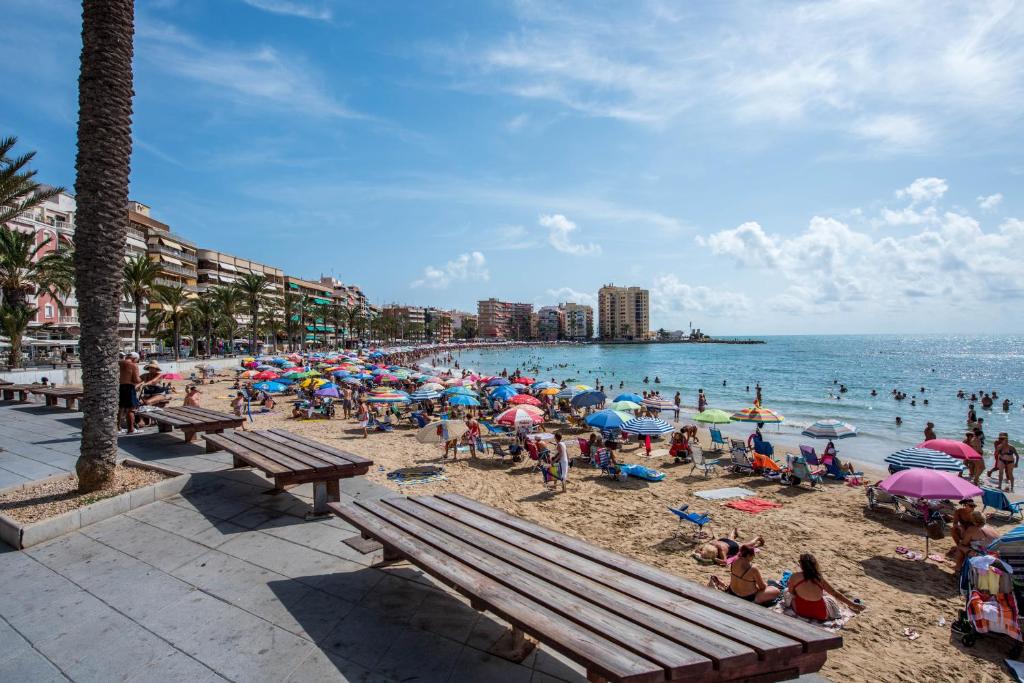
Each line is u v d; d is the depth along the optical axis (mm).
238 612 4582
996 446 14414
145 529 6383
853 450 20953
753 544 6332
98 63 6969
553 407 25266
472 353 159250
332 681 3662
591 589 3834
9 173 15727
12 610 4574
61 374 28719
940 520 9500
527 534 5008
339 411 25922
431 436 14281
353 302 173000
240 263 93875
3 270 28734
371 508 5699
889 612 6941
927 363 93188
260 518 6820
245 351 86438
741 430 25656
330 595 4895
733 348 189125
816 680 4527
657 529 9938
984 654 5906
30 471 8633
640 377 65375
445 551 4520
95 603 4703
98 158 6949
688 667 2881
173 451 10289
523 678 3740
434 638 4230
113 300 7207
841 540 9594
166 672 3746
